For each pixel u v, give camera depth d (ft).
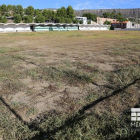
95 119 8.50
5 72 16.53
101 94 11.41
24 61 21.79
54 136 7.22
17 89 12.61
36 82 13.99
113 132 7.47
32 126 8.31
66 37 64.49
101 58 23.68
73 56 25.55
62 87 12.87
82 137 7.09
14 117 9.01
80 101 10.48
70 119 8.64
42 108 9.90
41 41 50.16
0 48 34.01
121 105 9.89
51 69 17.35
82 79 14.26
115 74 15.29
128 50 30.73
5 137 7.54
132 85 12.59
